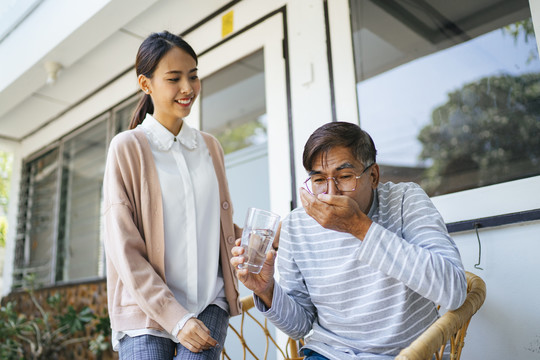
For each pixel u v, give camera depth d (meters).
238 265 1.02
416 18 2.09
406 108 2.25
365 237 0.96
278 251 1.24
